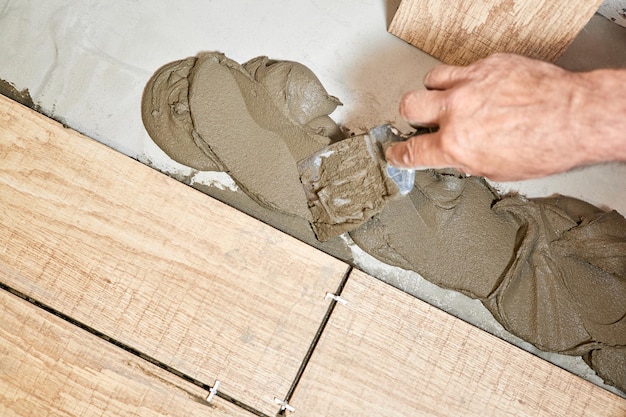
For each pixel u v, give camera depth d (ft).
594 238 5.12
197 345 4.75
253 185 5.08
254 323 4.81
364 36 5.59
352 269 4.90
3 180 4.86
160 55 5.48
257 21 5.58
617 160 3.31
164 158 5.31
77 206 4.86
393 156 4.28
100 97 5.38
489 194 5.25
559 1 4.54
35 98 5.35
